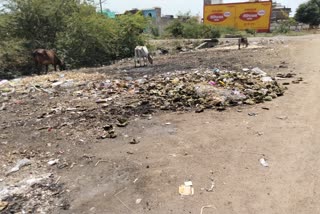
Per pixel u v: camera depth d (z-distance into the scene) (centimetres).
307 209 298
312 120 517
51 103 714
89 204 325
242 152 416
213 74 840
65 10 1847
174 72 970
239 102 621
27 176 385
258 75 830
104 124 550
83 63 1767
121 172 383
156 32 3438
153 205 318
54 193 346
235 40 2434
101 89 809
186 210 307
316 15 4775
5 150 465
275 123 511
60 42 1733
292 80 798
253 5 3528
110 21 1919
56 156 437
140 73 1031
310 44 1644
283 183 341
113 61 1827
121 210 313
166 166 390
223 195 326
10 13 1709
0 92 864
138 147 449
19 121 600
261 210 300
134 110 616
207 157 407
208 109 600
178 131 500
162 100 658
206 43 2220
